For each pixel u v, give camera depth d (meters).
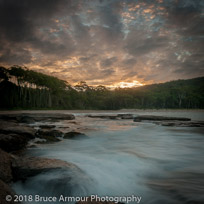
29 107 68.56
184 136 11.66
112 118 28.67
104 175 4.62
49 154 6.77
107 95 114.81
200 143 9.41
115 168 5.22
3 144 6.83
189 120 23.05
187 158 6.43
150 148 8.14
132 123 20.56
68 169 4.07
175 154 7.01
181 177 4.66
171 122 19.52
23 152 6.98
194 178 4.59
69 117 26.44
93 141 9.65
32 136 9.39
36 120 21.55
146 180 4.45
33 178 3.88
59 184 3.65
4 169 3.99
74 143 8.92
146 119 24.00
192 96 119.50
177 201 3.45
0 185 3.07
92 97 107.38
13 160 4.54
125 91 124.44
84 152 7.20
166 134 12.45
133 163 5.74
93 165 5.38
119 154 6.88
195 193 3.72
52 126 14.28
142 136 11.62
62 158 6.18
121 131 13.70
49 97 77.38
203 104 119.94
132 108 115.44
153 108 121.25
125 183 4.25
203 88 139.88
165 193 3.75
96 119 27.58
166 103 125.62
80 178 3.78
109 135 11.88
